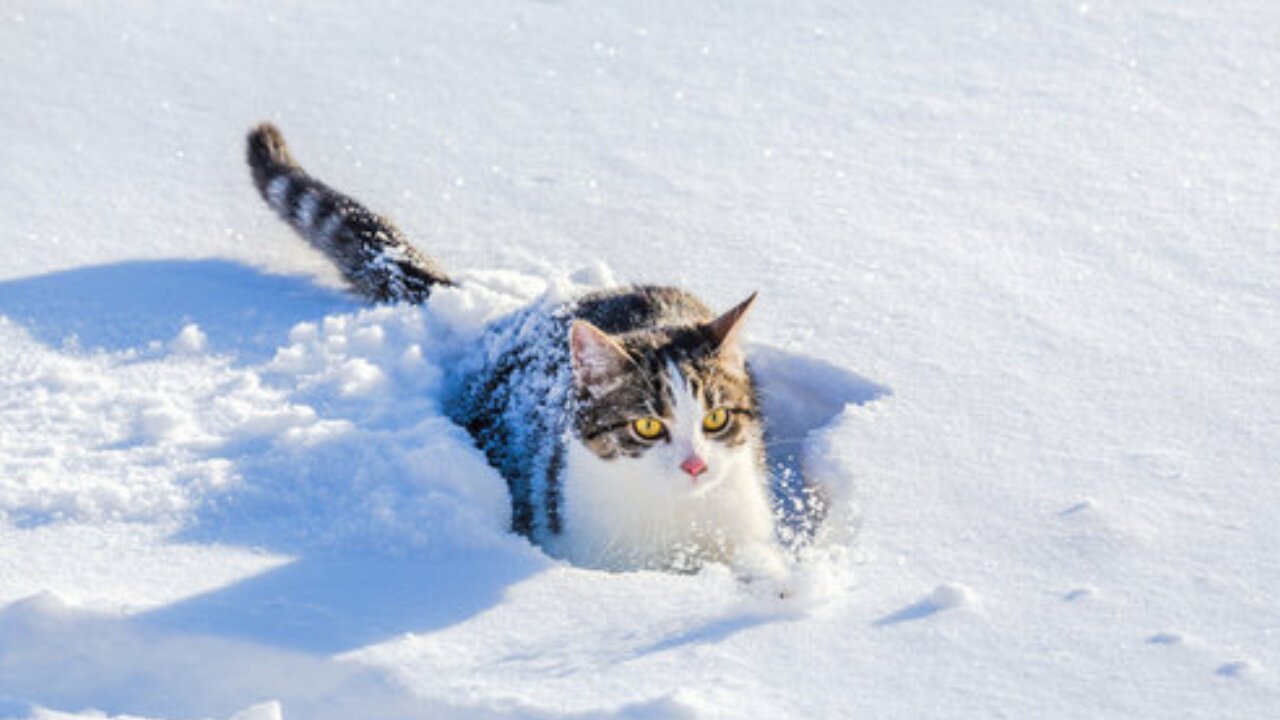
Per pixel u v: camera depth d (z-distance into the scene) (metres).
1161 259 5.19
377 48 7.57
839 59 7.16
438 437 4.33
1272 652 3.24
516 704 3.15
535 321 4.92
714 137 6.49
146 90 7.16
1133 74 6.73
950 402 4.47
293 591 3.68
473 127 6.73
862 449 4.29
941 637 3.39
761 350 4.84
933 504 4.01
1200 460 4.06
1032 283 5.11
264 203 6.22
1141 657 3.25
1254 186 5.66
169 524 4.02
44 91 7.12
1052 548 3.73
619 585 3.75
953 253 5.37
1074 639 3.34
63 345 5.11
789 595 3.60
